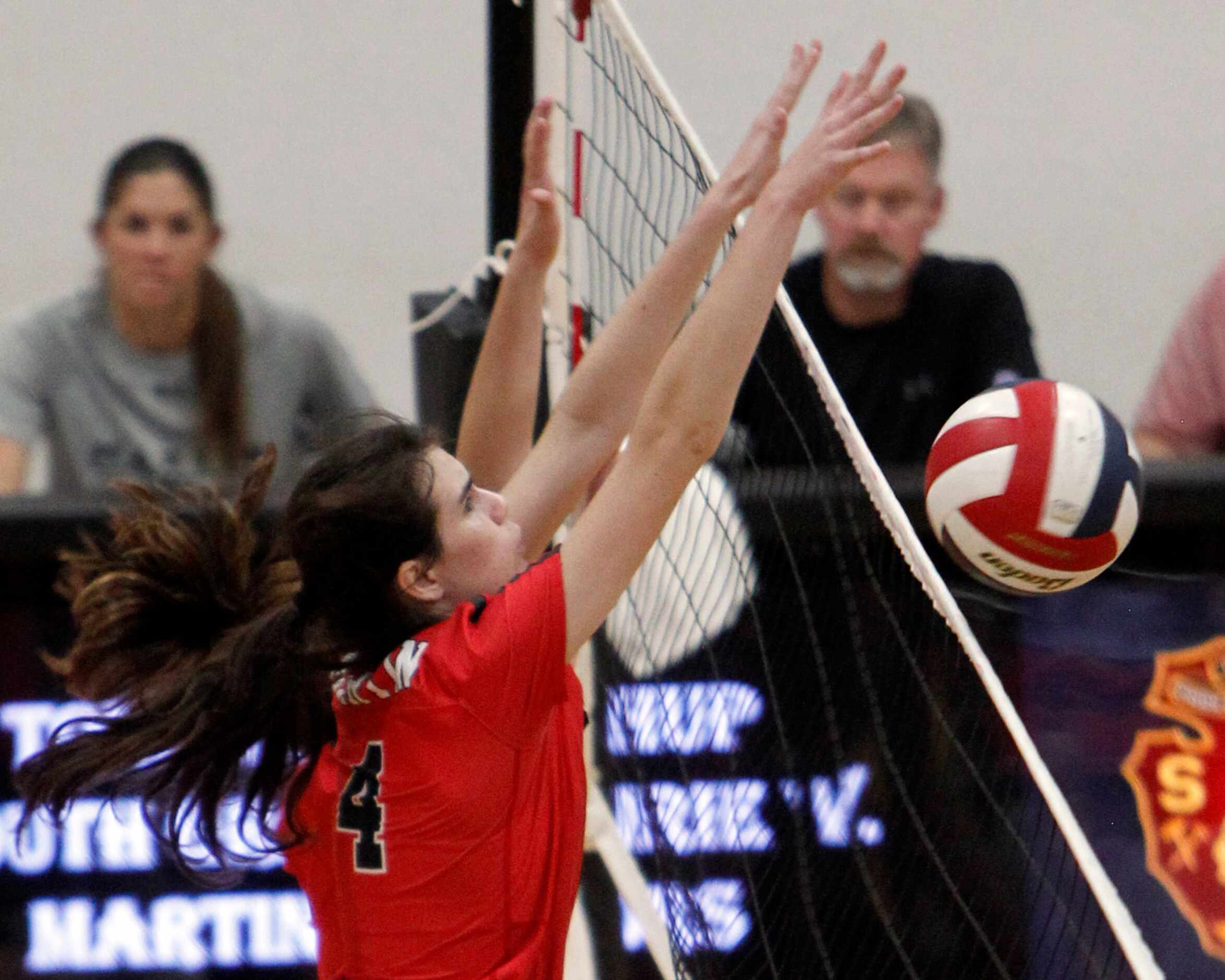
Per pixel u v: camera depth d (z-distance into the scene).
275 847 8.03
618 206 15.77
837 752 12.15
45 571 12.74
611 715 12.29
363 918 7.46
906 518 8.33
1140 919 12.09
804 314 14.57
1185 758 12.19
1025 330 14.37
